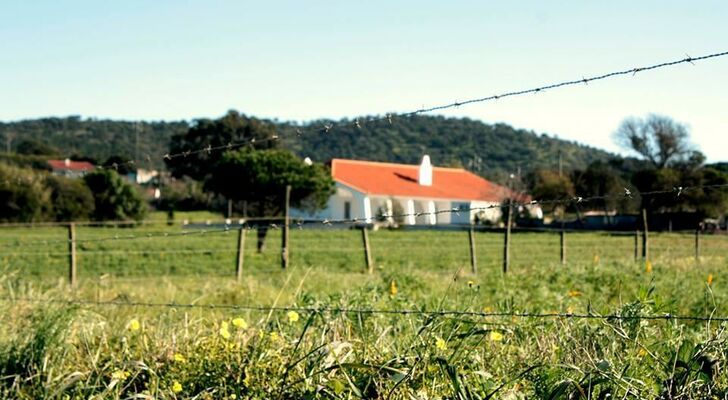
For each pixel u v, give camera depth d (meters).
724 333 5.11
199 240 32.12
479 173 94.12
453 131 118.44
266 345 5.71
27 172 44.78
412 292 10.59
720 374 4.71
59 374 5.87
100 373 5.73
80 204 45.75
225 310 9.53
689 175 47.59
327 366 5.19
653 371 4.78
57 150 95.00
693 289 10.20
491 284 11.52
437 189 56.03
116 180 47.03
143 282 15.41
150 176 67.00
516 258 24.34
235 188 38.06
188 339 6.24
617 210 50.06
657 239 30.84
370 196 51.53
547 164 100.69
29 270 19.73
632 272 12.70
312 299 8.02
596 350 5.59
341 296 8.03
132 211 47.22
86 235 36.09
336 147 107.62
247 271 19.03
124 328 6.91
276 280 15.15
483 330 5.35
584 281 11.97
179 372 5.62
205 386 5.43
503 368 5.40
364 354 5.53
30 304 7.79
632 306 6.13
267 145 58.06
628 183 50.12
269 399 5.12
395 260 23.98
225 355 5.66
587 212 52.44
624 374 4.68
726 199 45.16
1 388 5.74
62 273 19.52
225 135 58.50
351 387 4.70
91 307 8.52
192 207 58.38
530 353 5.73
